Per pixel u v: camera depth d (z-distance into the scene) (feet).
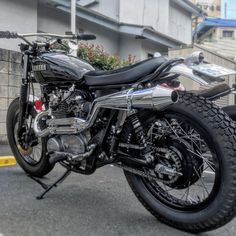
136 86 8.34
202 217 7.77
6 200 9.71
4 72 18.06
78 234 7.84
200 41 66.18
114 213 9.13
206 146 7.72
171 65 7.95
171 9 45.50
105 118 9.00
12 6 25.46
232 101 16.58
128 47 36.52
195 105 7.73
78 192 10.67
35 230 7.93
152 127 8.36
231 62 30.94
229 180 7.32
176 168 7.98
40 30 28.19
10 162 13.84
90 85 9.16
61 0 27.30
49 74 10.18
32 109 11.66
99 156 9.09
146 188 8.87
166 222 8.45
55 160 9.88
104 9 38.68
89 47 23.45
